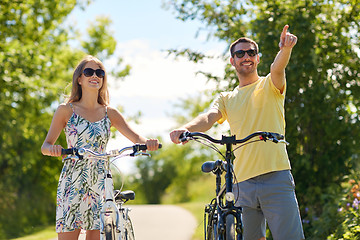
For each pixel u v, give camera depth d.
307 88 8.92
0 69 16.89
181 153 41.38
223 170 5.21
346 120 9.06
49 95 18.55
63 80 19.69
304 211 8.90
